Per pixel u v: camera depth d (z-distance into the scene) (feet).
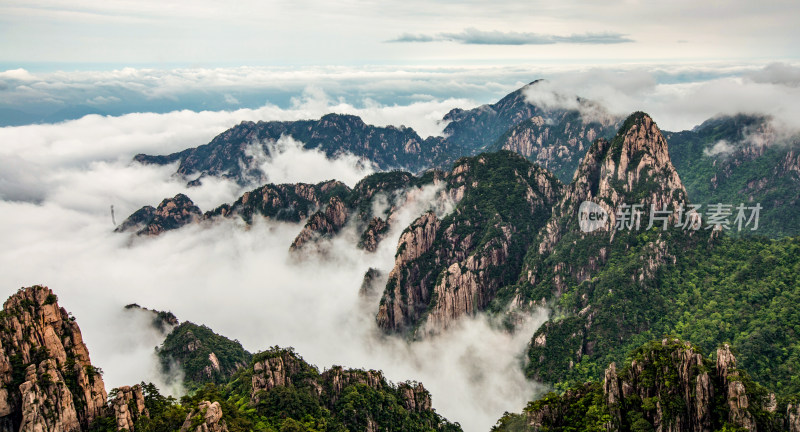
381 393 537.24
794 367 521.65
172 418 389.60
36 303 394.52
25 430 346.74
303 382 515.50
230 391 513.86
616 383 422.41
